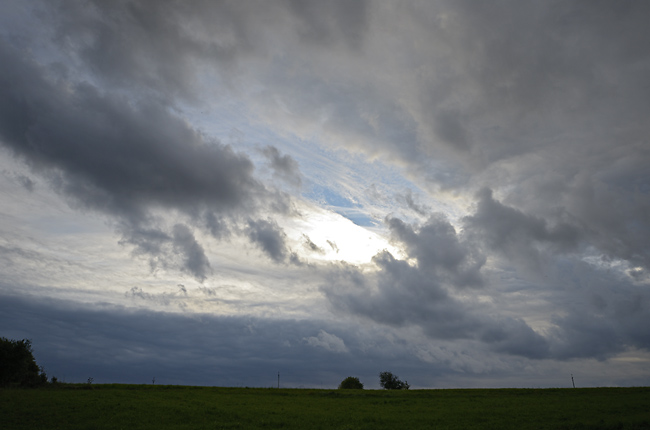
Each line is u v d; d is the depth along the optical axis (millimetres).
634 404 63344
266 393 89500
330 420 54469
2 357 78875
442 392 91562
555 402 70562
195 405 64750
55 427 46281
